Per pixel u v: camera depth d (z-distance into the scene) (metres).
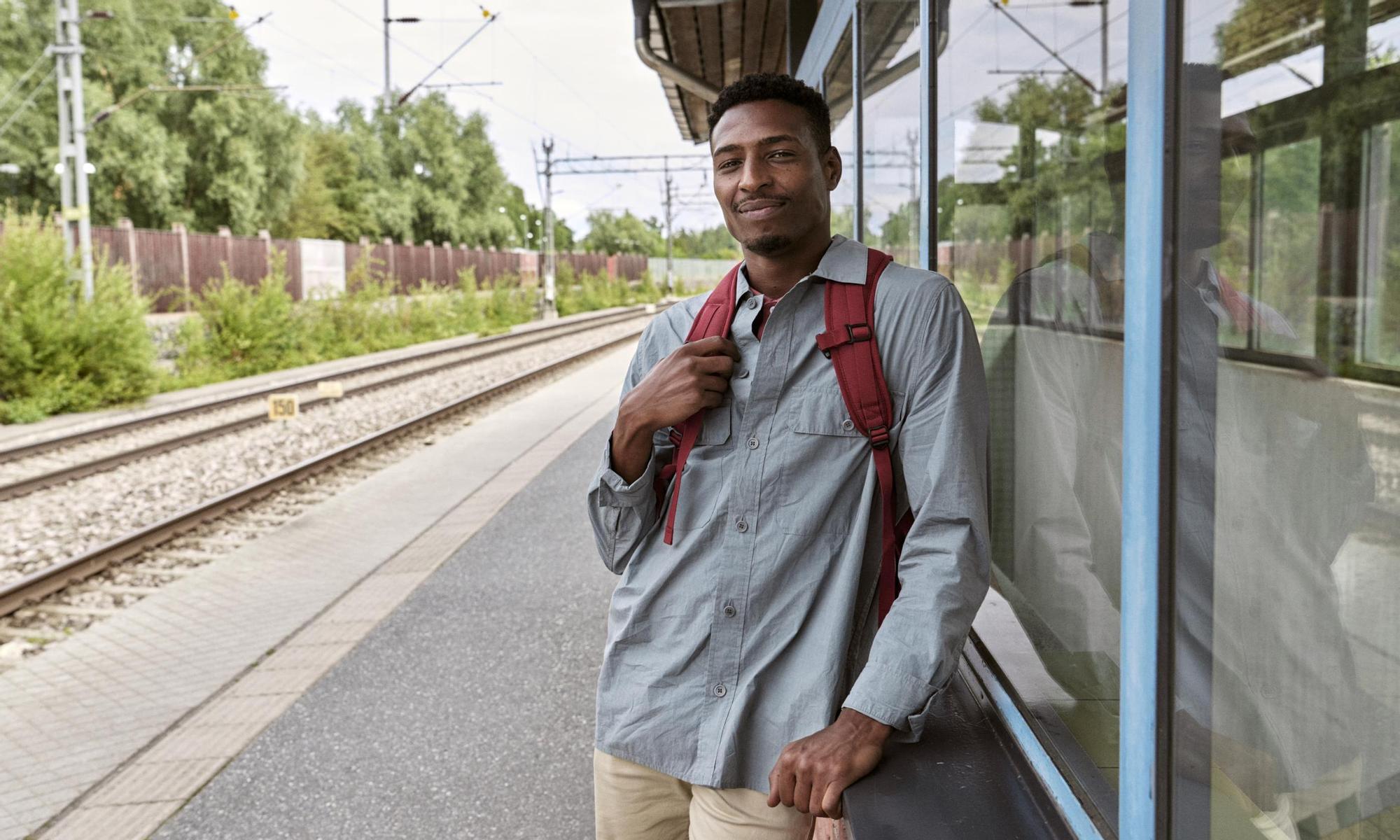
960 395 1.39
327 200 56.06
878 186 2.87
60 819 3.31
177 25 37.41
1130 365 1.01
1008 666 1.57
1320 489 0.85
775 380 1.49
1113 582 1.24
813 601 1.47
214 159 39.16
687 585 1.54
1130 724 1.03
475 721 3.94
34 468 10.07
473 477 9.12
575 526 6.96
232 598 5.77
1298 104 0.83
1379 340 0.79
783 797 1.35
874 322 1.45
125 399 15.43
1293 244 0.85
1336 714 0.84
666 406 1.51
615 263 69.81
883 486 1.44
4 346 13.82
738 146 1.53
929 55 2.09
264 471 9.95
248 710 4.13
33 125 32.66
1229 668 0.94
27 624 5.59
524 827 3.17
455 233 68.69
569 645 4.71
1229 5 0.88
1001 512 1.80
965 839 1.21
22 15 33.16
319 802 3.36
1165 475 0.95
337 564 6.38
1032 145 1.54
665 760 1.54
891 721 1.32
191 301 24.39
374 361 22.50
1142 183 0.98
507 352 26.16
